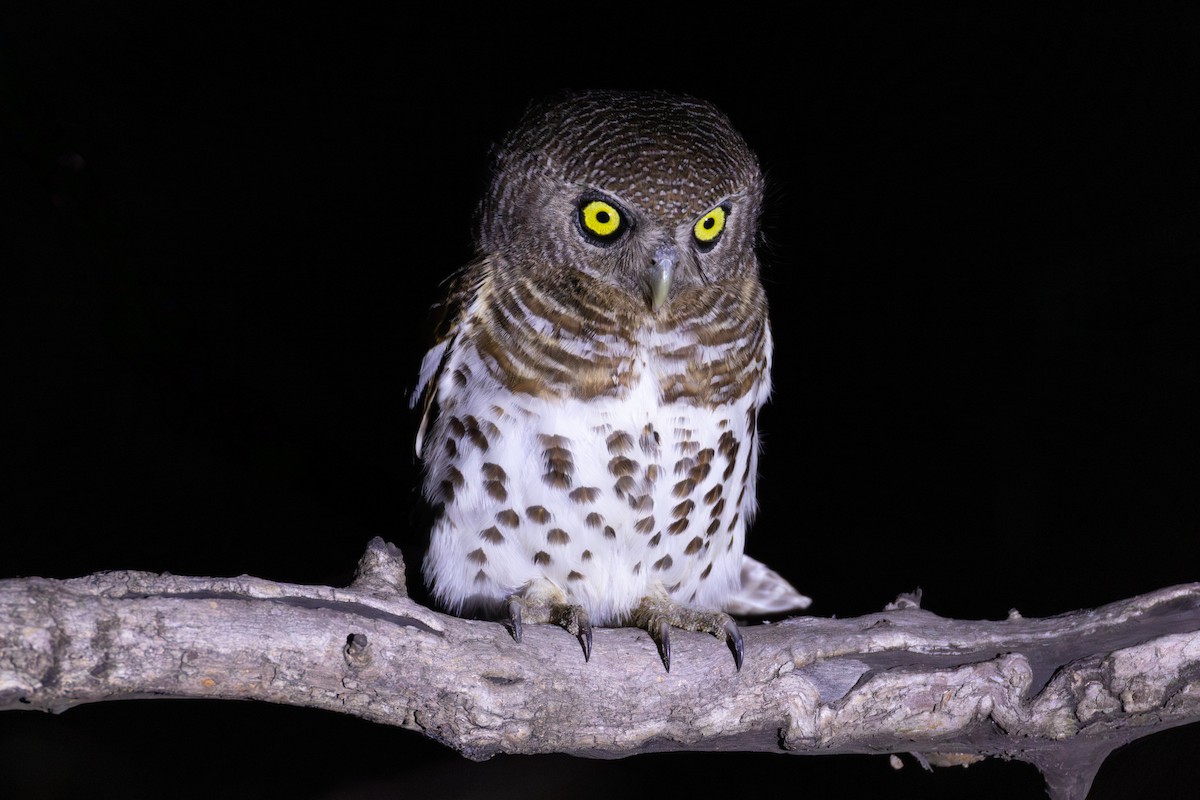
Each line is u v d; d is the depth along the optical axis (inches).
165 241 94.4
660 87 94.4
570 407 85.2
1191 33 92.4
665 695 83.4
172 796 90.8
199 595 82.2
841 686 83.4
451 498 85.5
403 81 94.8
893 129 94.1
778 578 88.6
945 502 93.7
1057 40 93.3
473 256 86.4
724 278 85.9
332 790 91.0
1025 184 93.7
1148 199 92.8
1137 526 91.8
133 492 94.1
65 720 91.4
